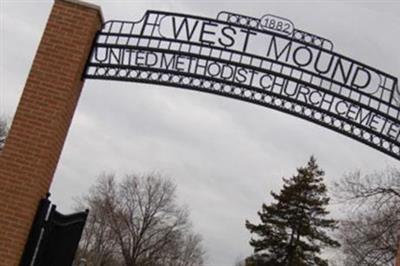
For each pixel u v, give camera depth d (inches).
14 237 329.7
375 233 895.7
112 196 2438.5
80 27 367.2
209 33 381.4
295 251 1974.7
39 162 342.0
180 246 2600.9
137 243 2338.8
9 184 337.7
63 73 358.3
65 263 338.3
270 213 2052.2
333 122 376.8
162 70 378.3
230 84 378.3
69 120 371.6
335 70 374.0
